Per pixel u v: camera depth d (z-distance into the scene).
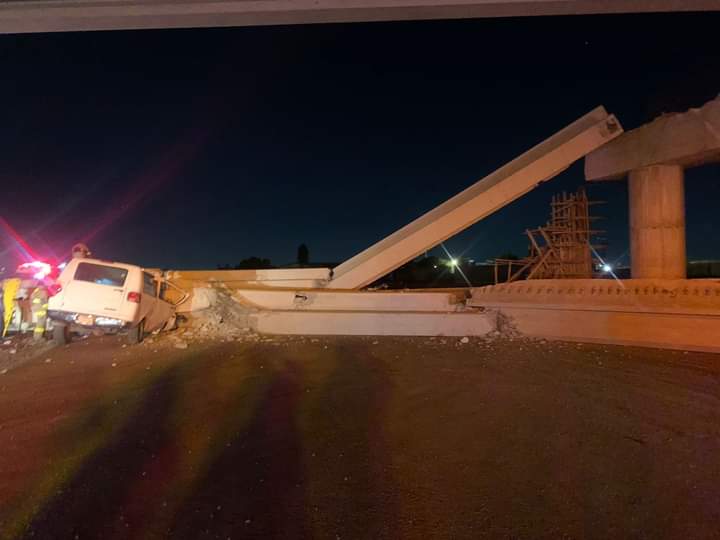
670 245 16.47
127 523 4.22
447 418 6.77
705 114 14.77
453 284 28.08
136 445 5.92
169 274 16.58
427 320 13.21
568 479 4.96
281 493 4.71
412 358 10.51
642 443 5.85
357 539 3.96
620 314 11.54
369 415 6.91
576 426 6.42
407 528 4.11
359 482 4.92
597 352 10.85
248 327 13.81
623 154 17.48
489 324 13.05
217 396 7.87
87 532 4.09
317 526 4.15
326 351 11.33
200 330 14.00
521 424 6.51
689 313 10.81
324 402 7.49
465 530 4.07
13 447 5.89
